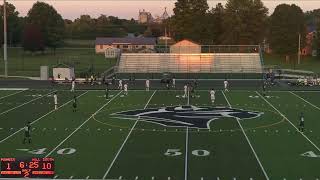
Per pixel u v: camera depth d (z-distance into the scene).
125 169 23.73
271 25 105.56
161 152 27.00
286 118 37.34
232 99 47.53
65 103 44.84
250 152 27.02
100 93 52.16
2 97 48.66
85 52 133.00
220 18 108.88
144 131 32.72
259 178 22.25
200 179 22.06
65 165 24.44
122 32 193.00
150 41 137.12
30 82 62.19
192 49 78.00
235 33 104.25
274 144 28.92
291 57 106.50
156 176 22.55
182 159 25.56
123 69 73.50
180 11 107.00
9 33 142.25
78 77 66.12
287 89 55.56
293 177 22.41
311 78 61.34
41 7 132.88
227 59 75.50
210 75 71.00
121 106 43.19
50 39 125.88
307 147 28.16
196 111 40.53
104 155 26.41
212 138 30.55
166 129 33.34
